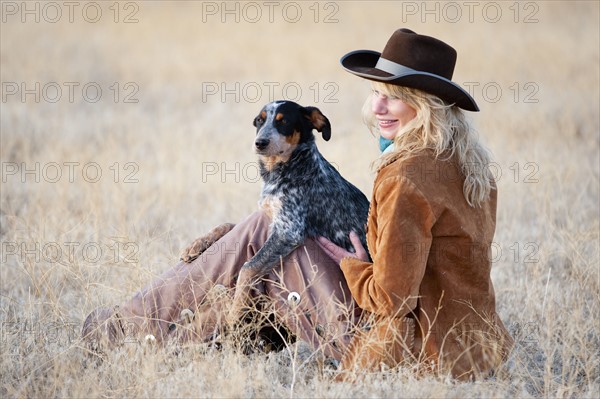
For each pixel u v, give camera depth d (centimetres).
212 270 849
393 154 788
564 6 4062
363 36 3456
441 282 780
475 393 749
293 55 3078
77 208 1385
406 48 807
